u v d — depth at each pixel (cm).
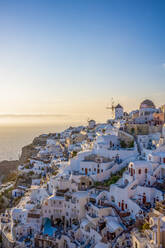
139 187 7369
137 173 7700
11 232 8512
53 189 9156
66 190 8725
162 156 7906
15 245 7825
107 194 8000
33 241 7706
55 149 16212
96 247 6206
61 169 10800
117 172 9081
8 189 12950
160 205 6175
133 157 9412
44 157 14962
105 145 10006
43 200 8744
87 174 9412
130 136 10519
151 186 7288
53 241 7344
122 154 9669
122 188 7462
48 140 19012
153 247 4888
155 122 11556
